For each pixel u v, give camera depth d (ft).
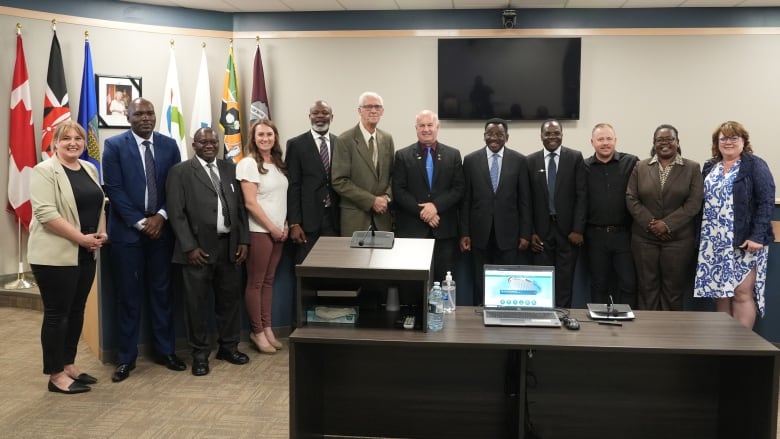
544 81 20.20
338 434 10.36
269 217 13.78
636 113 20.22
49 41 18.35
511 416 10.03
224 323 13.62
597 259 13.39
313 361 9.55
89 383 12.33
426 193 13.60
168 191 12.70
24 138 17.83
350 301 9.72
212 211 12.83
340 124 20.71
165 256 13.17
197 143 12.83
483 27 20.20
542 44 20.07
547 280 9.61
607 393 9.86
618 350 8.13
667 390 9.77
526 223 13.53
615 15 19.92
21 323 16.35
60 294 11.39
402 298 9.93
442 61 20.29
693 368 9.69
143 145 12.83
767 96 19.75
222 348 13.74
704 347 8.11
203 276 12.89
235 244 13.20
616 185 13.19
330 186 14.29
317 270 8.79
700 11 19.65
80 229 11.47
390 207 14.11
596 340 8.41
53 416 10.80
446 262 13.83
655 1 19.01
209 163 13.07
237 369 13.23
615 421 9.89
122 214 12.50
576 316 9.54
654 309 13.10
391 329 8.88
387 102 20.62
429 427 10.23
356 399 10.28
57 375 11.87
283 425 10.52
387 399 10.25
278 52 20.52
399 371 10.19
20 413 10.91
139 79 19.56
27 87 17.80
